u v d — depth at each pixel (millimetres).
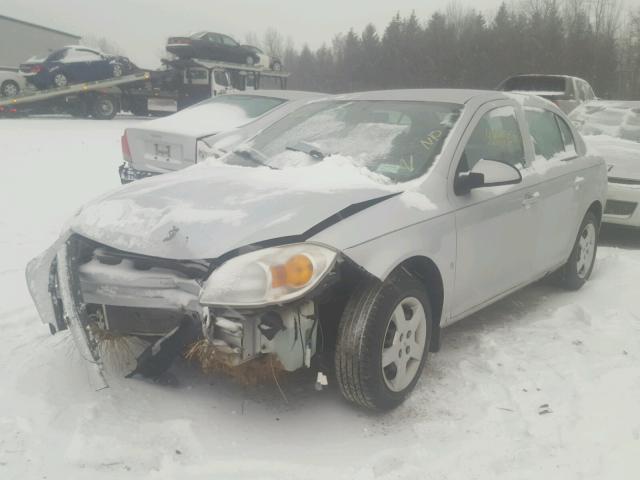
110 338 3287
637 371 3643
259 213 3010
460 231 3594
